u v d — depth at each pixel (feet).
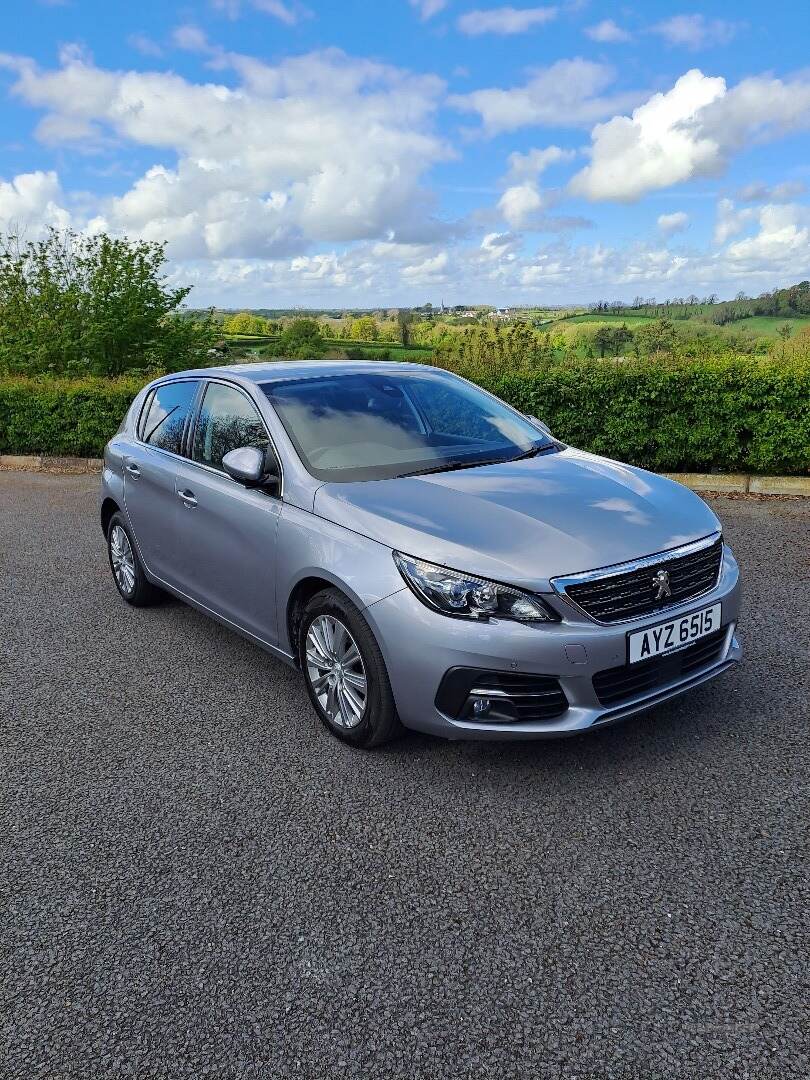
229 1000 7.33
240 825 10.02
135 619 17.89
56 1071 6.71
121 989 7.52
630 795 10.13
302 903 8.56
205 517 14.26
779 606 16.44
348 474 12.23
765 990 7.09
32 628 17.60
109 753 11.98
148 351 57.57
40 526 28.19
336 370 15.19
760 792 10.05
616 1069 6.43
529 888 8.58
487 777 10.73
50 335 58.13
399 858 9.20
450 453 13.05
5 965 7.91
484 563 9.82
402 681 10.30
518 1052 6.63
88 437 41.47
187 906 8.61
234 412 14.35
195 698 13.73
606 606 9.85
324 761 11.42
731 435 28.37
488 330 41.73
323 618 11.60
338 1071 6.56
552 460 13.19
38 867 9.39
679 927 7.90
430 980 7.42
